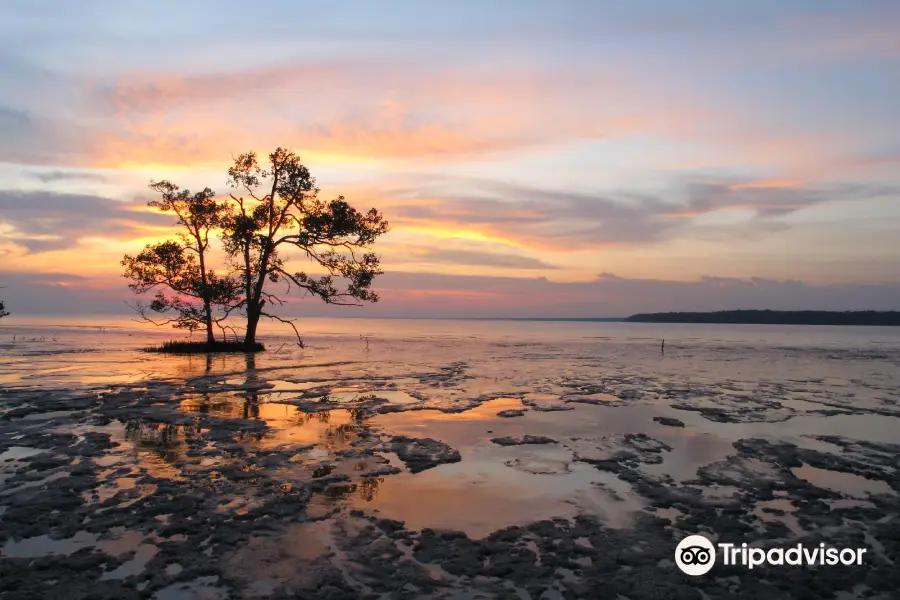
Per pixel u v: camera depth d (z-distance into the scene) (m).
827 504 8.01
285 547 6.36
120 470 9.15
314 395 17.09
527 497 8.15
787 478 9.16
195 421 13.03
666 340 65.50
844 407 15.98
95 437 11.33
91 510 7.39
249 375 21.97
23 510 7.35
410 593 5.41
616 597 5.40
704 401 16.78
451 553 6.25
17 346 37.91
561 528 7.00
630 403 16.27
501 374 23.52
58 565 5.86
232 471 9.14
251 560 6.03
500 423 13.27
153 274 32.28
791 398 17.62
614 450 10.84
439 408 15.10
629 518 7.38
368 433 12.03
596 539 6.68
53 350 34.06
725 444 11.47
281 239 33.06
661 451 10.84
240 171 32.03
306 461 9.83
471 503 7.87
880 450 11.07
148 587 5.43
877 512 7.72
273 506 7.61
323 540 6.57
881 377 24.08
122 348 36.09
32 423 12.60
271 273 34.00
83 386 18.14
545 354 36.88
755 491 8.52
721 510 7.71
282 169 32.06
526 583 5.62
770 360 33.66
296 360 29.06
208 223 32.34
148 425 12.58
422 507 7.69
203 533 6.70
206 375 21.75
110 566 5.86
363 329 104.12
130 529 6.81
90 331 67.81
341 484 8.61
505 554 6.26
